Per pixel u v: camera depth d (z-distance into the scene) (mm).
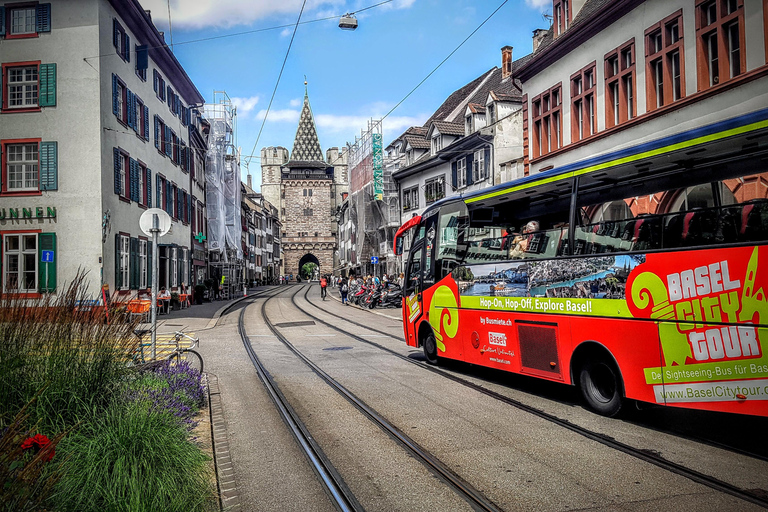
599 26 18812
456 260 11391
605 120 18797
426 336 12844
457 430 7180
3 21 22266
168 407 6379
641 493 5012
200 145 42188
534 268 9000
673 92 16125
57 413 5082
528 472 5609
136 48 26641
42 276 21703
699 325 6316
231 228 49594
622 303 7316
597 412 7887
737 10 13688
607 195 7840
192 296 37250
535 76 23078
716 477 5344
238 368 12477
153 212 10781
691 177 6637
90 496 4164
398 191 42562
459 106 39656
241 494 5195
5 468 3586
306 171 107938
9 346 5188
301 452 6438
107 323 6082
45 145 21969
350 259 69938
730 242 6059
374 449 6473
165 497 4438
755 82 13281
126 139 25078
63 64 22188
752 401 5773
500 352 9797
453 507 4824
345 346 15961
